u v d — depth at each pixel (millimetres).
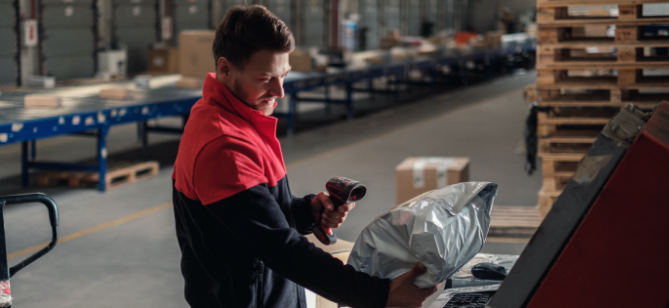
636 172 1032
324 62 10086
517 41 19859
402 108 12594
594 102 3668
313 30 17984
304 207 1619
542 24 3584
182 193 1410
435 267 1271
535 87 4043
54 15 10742
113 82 9117
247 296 1414
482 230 1387
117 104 6270
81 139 9070
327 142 8914
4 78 10062
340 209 1544
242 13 1346
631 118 1127
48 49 10703
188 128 1387
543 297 1117
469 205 1377
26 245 4660
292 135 9477
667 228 1030
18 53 10242
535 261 1129
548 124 3852
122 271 4176
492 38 17469
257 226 1273
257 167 1327
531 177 6773
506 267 1890
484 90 15758
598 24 3490
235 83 1382
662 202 1025
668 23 3373
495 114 11586
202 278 1482
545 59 3637
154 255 4484
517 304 1137
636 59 3576
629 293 1074
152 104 6469
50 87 8070
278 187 1446
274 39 1317
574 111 3910
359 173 7035
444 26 26391
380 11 21281
